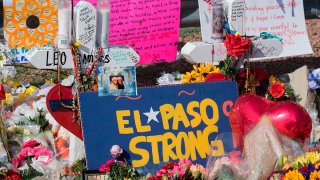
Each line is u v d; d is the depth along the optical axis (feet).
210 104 14.94
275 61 24.76
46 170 14.55
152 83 22.18
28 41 19.57
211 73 16.58
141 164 14.29
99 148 14.30
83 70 15.88
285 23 21.24
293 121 12.49
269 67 24.11
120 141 14.39
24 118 16.74
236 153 12.79
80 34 15.97
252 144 12.47
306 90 17.46
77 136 15.10
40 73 20.88
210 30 18.22
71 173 14.52
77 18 15.96
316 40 26.73
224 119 14.89
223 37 17.94
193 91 14.97
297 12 21.31
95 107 14.55
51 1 19.54
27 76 20.84
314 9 28.89
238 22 18.02
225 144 12.94
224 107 14.97
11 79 19.19
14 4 19.35
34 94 18.13
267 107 13.02
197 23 26.89
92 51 16.06
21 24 19.49
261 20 20.97
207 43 17.80
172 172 12.76
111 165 13.51
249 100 13.32
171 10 20.29
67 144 15.90
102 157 14.26
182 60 23.91
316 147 12.43
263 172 12.03
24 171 13.80
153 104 14.74
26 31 19.52
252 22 20.89
